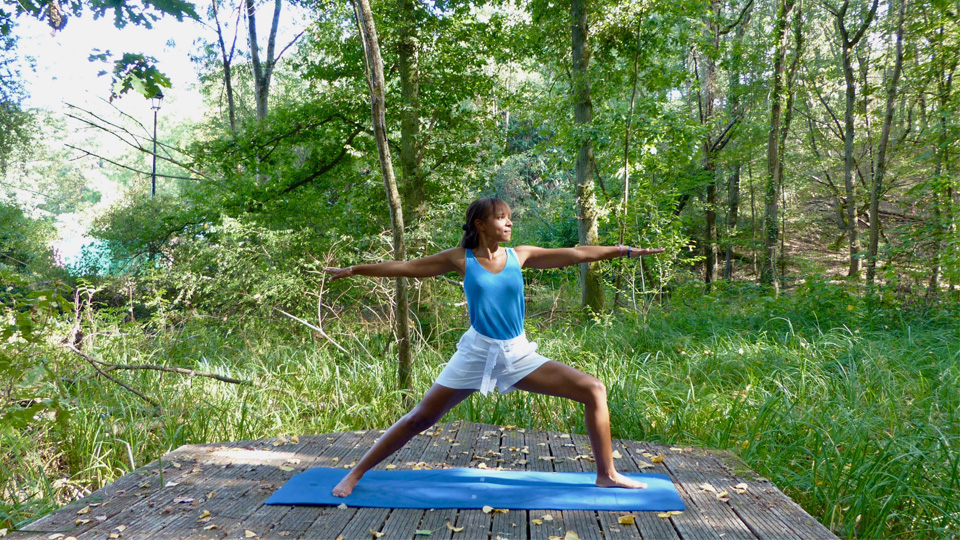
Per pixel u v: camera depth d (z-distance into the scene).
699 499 3.37
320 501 3.32
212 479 3.76
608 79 12.60
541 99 12.79
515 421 5.48
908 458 4.01
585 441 4.55
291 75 24.39
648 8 11.32
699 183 15.35
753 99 16.33
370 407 6.10
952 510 3.63
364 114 13.43
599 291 11.84
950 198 10.64
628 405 5.46
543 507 3.21
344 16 12.31
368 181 12.98
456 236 11.73
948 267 9.50
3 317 4.74
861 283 10.40
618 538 2.87
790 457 4.55
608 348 8.08
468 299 3.15
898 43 13.41
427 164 13.41
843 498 3.84
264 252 10.52
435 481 3.61
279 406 6.38
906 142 15.02
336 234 10.91
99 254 18.14
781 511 3.20
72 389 5.80
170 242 13.83
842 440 4.54
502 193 22.09
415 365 7.27
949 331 7.71
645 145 11.51
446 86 13.20
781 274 17.41
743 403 5.36
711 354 7.20
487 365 3.12
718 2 16.17
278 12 18.16
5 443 4.50
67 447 4.99
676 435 5.11
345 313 10.34
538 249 3.31
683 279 15.73
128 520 3.14
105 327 8.46
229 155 13.85
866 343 7.21
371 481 3.62
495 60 13.79
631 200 12.05
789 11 15.46
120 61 3.63
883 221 19.42
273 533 2.98
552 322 11.45
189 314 9.96
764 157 19.11
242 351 8.73
